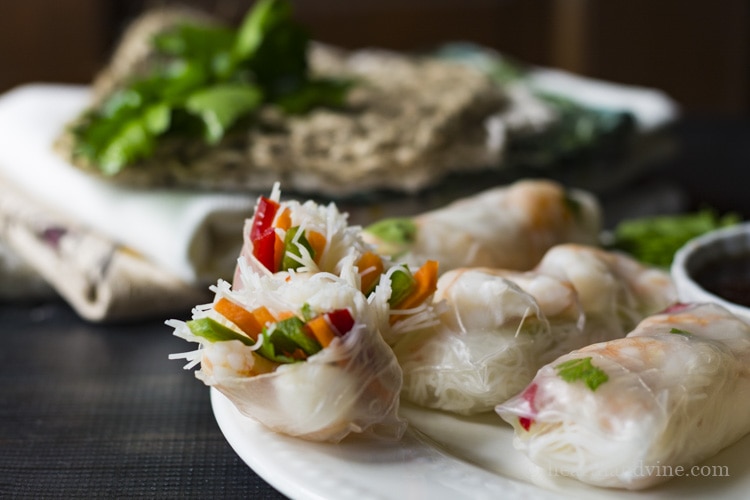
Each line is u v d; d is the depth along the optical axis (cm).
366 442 42
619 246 61
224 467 45
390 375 41
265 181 62
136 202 61
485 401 45
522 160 68
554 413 40
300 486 39
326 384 40
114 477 45
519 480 41
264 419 41
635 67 138
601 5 136
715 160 84
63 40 121
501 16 136
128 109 65
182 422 49
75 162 63
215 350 40
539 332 45
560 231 56
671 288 49
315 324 40
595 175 72
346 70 85
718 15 135
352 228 44
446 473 40
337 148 64
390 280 43
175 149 64
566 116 73
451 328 45
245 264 43
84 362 55
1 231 62
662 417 40
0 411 50
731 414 42
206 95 66
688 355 42
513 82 85
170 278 59
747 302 50
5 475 45
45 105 79
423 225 52
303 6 133
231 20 126
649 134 75
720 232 54
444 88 75
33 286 61
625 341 42
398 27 135
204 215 58
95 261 59
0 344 56
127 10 124
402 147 64
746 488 41
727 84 138
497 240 53
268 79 75
